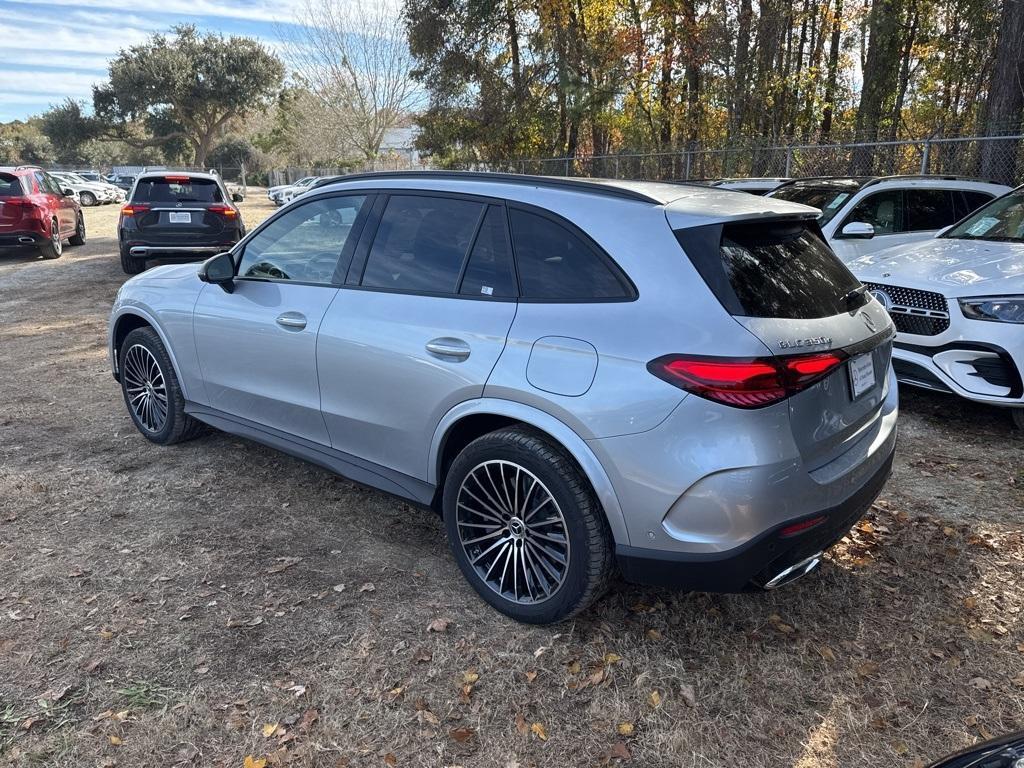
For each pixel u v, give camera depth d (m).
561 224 2.87
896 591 3.26
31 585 3.24
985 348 4.74
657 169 18.86
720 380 2.37
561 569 2.88
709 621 3.04
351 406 3.43
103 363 6.95
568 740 2.44
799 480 2.48
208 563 3.44
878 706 2.59
